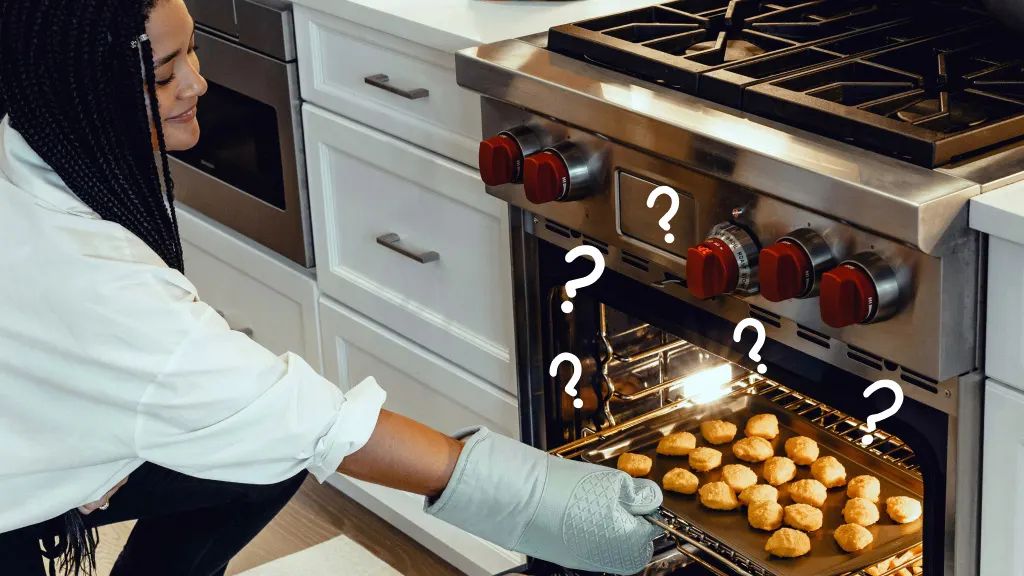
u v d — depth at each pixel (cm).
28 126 104
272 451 110
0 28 103
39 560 132
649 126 126
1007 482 110
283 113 207
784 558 138
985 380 111
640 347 169
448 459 123
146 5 108
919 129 111
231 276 242
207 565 158
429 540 211
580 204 145
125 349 103
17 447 108
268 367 109
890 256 109
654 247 136
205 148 234
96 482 115
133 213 114
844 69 130
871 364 118
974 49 134
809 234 115
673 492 153
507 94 145
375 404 116
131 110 110
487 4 178
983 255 107
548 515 122
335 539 222
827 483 151
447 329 187
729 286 123
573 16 169
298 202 212
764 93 123
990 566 115
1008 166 108
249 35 207
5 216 104
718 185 124
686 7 157
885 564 137
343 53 190
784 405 168
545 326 165
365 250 202
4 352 105
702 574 161
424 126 178
